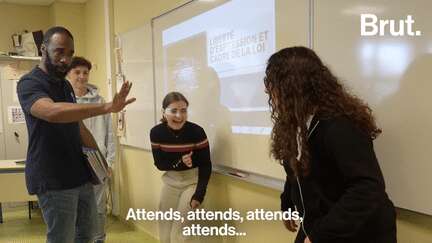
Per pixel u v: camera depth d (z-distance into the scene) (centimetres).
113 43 445
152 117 359
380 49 157
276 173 214
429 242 146
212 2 263
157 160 274
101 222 342
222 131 261
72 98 212
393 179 154
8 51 549
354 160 118
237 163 247
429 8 139
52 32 191
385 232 123
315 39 186
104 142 361
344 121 122
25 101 181
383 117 156
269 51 215
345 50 171
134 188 416
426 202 142
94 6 500
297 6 195
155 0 344
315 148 127
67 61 195
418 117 144
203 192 256
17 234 407
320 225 125
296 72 129
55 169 194
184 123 265
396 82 151
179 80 311
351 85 169
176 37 312
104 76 477
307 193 135
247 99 234
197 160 263
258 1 222
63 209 198
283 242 221
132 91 400
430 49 139
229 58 249
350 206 117
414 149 146
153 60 351
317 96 128
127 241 379
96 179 217
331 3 177
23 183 352
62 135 196
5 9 546
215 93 266
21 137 524
